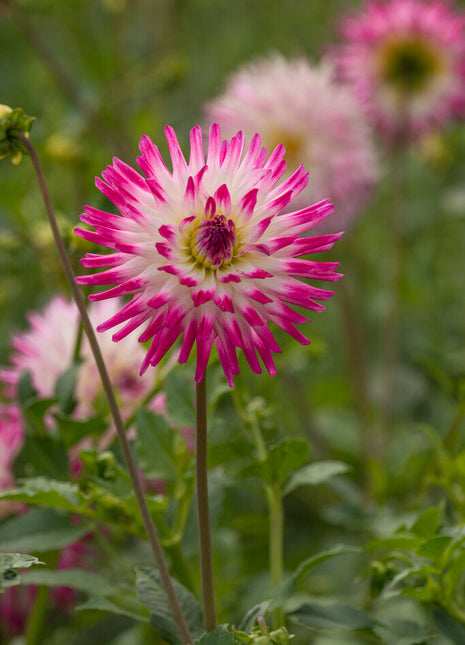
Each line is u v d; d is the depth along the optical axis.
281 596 1.13
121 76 2.27
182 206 1.04
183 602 1.11
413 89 2.14
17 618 1.37
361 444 2.00
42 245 1.55
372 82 2.13
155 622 1.09
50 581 1.15
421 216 2.38
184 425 1.20
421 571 1.14
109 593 1.16
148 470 1.19
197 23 3.14
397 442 1.94
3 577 1.02
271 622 1.24
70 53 2.70
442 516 1.25
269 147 1.96
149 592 1.11
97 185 1.04
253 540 1.73
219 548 1.42
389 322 2.16
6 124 1.06
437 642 1.28
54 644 1.38
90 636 1.39
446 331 2.31
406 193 2.42
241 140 1.06
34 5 2.08
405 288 2.25
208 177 1.05
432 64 2.12
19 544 1.17
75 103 2.06
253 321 1.03
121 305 1.44
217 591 1.38
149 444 1.19
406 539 1.14
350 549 1.14
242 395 1.25
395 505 1.61
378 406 2.28
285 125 1.95
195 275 1.03
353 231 2.26
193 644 1.05
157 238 1.04
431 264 2.35
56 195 1.95
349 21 2.16
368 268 2.43
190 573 1.18
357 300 2.34
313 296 1.04
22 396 1.23
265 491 1.24
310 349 1.41
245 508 1.87
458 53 2.12
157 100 2.59
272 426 1.25
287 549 1.75
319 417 2.16
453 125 2.28
